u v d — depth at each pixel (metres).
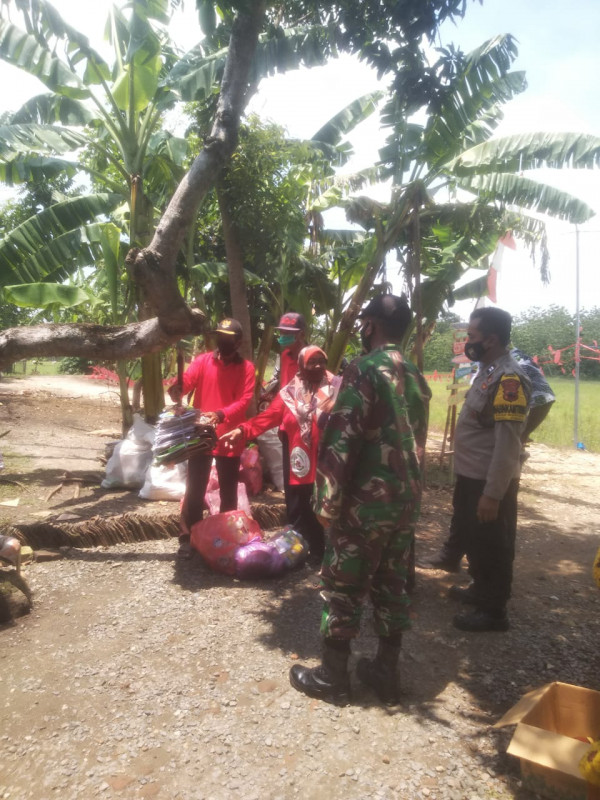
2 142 6.64
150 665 3.09
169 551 4.66
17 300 7.54
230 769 2.37
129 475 6.13
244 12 3.95
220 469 4.54
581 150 6.16
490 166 6.55
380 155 7.00
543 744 2.21
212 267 7.43
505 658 3.27
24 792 2.24
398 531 2.71
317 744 2.52
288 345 5.02
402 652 3.31
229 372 4.45
